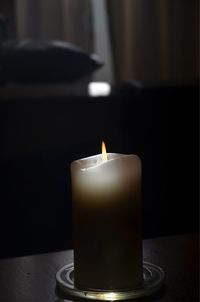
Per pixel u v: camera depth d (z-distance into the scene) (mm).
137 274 718
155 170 1900
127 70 4109
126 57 4102
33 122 1762
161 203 1929
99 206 701
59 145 1784
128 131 1852
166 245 890
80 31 3936
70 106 1788
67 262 832
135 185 708
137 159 713
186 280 761
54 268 810
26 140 1762
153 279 738
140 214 722
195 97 1911
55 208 1791
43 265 821
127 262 708
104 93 1892
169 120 1892
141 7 4078
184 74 4148
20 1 3770
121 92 1934
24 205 1771
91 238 706
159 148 1896
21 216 1767
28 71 2055
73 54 2115
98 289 708
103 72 4066
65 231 1788
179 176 1928
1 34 2158
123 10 4062
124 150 1850
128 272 710
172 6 4121
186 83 1979
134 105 1850
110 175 697
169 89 1896
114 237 703
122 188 700
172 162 1915
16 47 2062
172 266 808
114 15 4062
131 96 1848
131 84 1986
